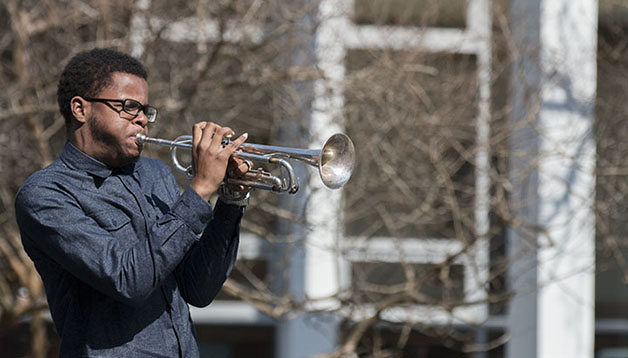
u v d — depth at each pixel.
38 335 12.39
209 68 10.64
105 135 4.07
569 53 11.92
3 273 12.23
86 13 10.77
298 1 11.19
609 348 15.19
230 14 10.73
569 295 12.23
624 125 12.56
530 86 11.42
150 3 10.55
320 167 4.50
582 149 11.86
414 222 11.30
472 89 11.48
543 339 12.23
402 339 11.21
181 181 10.92
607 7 13.70
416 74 11.48
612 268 15.05
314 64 10.82
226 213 4.23
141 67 4.25
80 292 4.04
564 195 11.84
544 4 11.88
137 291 3.75
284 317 10.79
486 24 12.28
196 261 4.21
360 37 11.48
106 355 3.92
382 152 12.45
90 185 4.04
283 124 11.18
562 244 11.94
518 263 12.21
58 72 10.59
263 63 11.12
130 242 4.01
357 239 11.52
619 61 12.89
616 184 12.66
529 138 11.73
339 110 10.76
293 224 12.07
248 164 4.24
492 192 12.63
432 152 10.52
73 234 3.84
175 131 10.50
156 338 4.02
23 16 10.79
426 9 12.54
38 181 3.97
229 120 11.55
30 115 10.37
